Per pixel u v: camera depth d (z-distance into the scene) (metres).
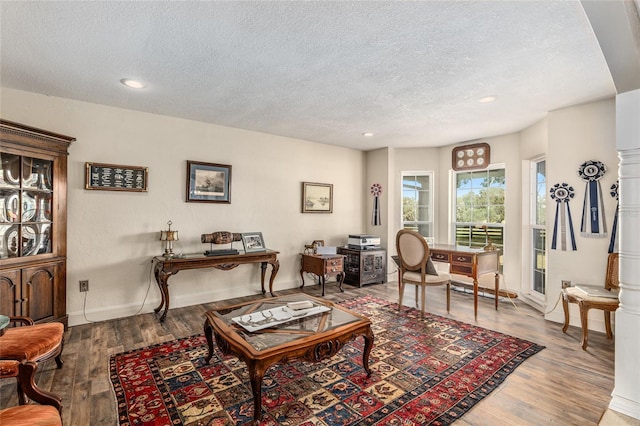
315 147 5.01
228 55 2.22
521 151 4.20
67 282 3.10
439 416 1.77
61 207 2.96
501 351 2.59
